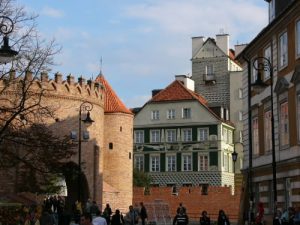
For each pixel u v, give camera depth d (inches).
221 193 3043.8
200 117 3582.7
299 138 1314.0
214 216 3021.7
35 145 1301.7
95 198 2583.7
